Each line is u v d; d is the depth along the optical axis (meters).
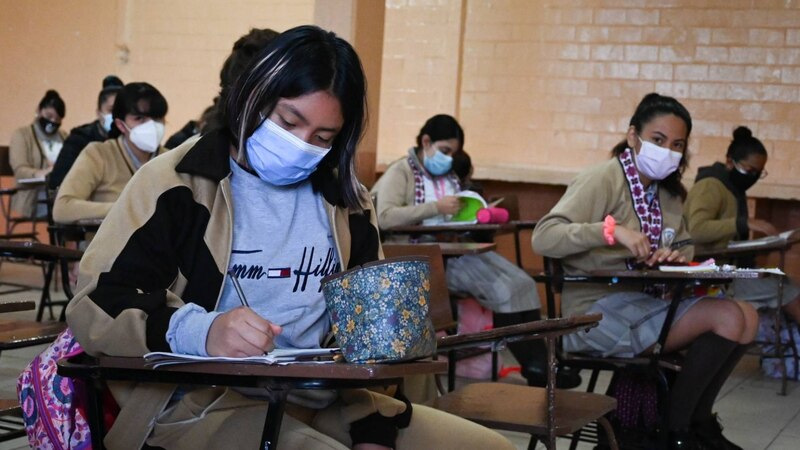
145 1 8.72
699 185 5.53
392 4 7.78
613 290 3.67
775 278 5.39
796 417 4.70
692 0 7.16
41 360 1.99
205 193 1.92
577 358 3.54
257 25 8.40
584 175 3.75
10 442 3.40
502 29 7.61
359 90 1.91
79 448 1.93
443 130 5.45
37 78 9.10
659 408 3.51
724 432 4.34
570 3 7.44
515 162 7.59
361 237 2.13
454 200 5.25
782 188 6.77
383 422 1.91
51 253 3.59
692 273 3.18
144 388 1.86
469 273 4.89
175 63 8.64
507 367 5.37
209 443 1.83
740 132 5.67
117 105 4.76
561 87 7.48
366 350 1.62
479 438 1.99
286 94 1.85
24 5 9.11
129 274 1.83
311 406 1.99
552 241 3.58
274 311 1.97
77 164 4.76
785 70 6.96
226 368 1.60
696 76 7.16
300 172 1.92
